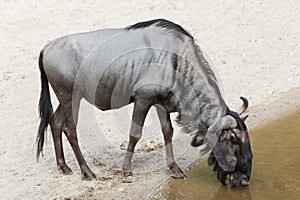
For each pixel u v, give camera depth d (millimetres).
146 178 13961
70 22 24703
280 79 20359
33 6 25969
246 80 20250
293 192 13023
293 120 17203
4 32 23844
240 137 12906
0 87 19812
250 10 25797
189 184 13609
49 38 23406
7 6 26031
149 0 26578
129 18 24984
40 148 14625
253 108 18156
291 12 25672
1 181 13953
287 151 15117
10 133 16781
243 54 22156
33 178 14086
